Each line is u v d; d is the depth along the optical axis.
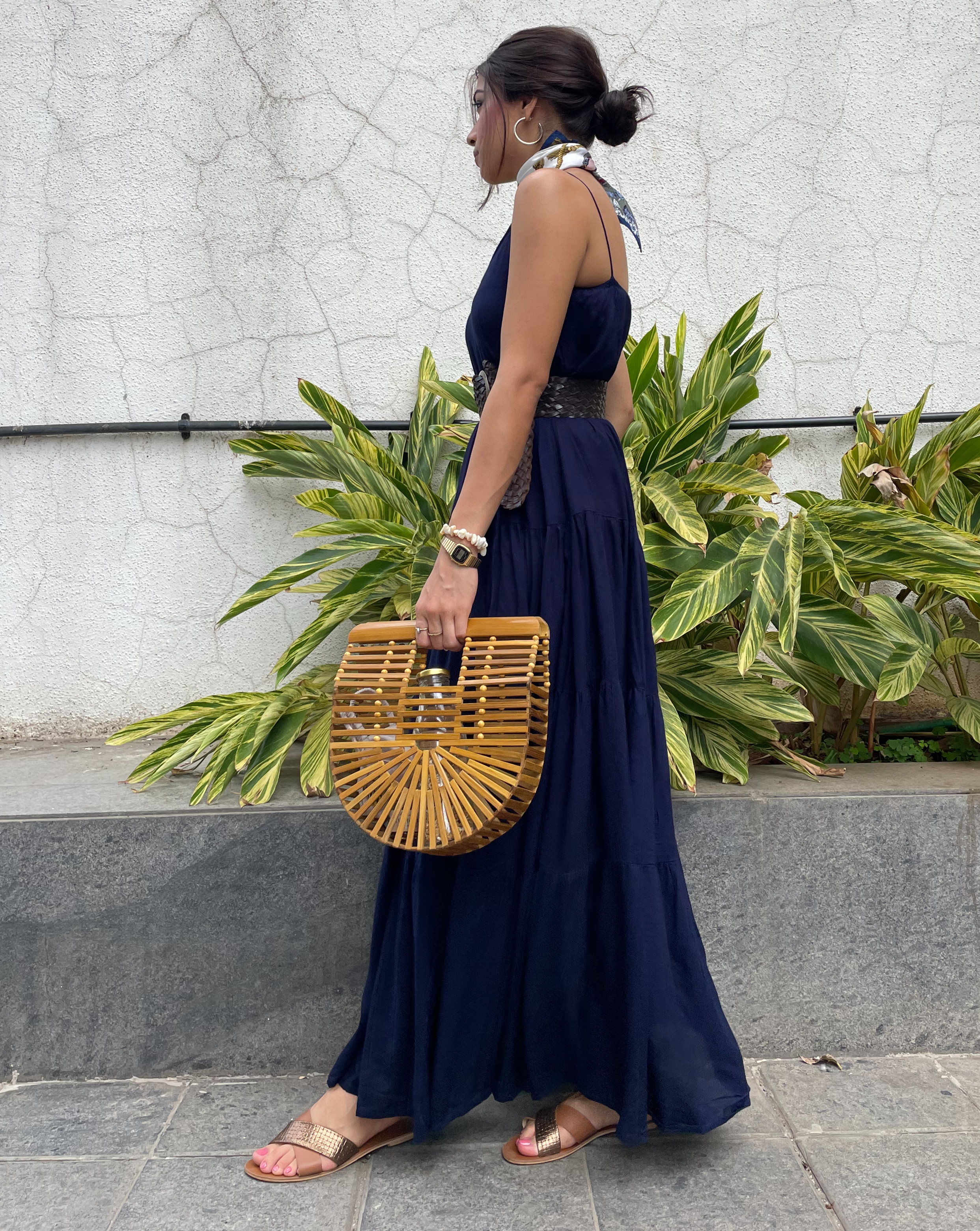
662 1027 1.29
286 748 1.77
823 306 2.36
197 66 2.31
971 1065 1.66
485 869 1.28
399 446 2.30
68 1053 1.66
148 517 2.33
